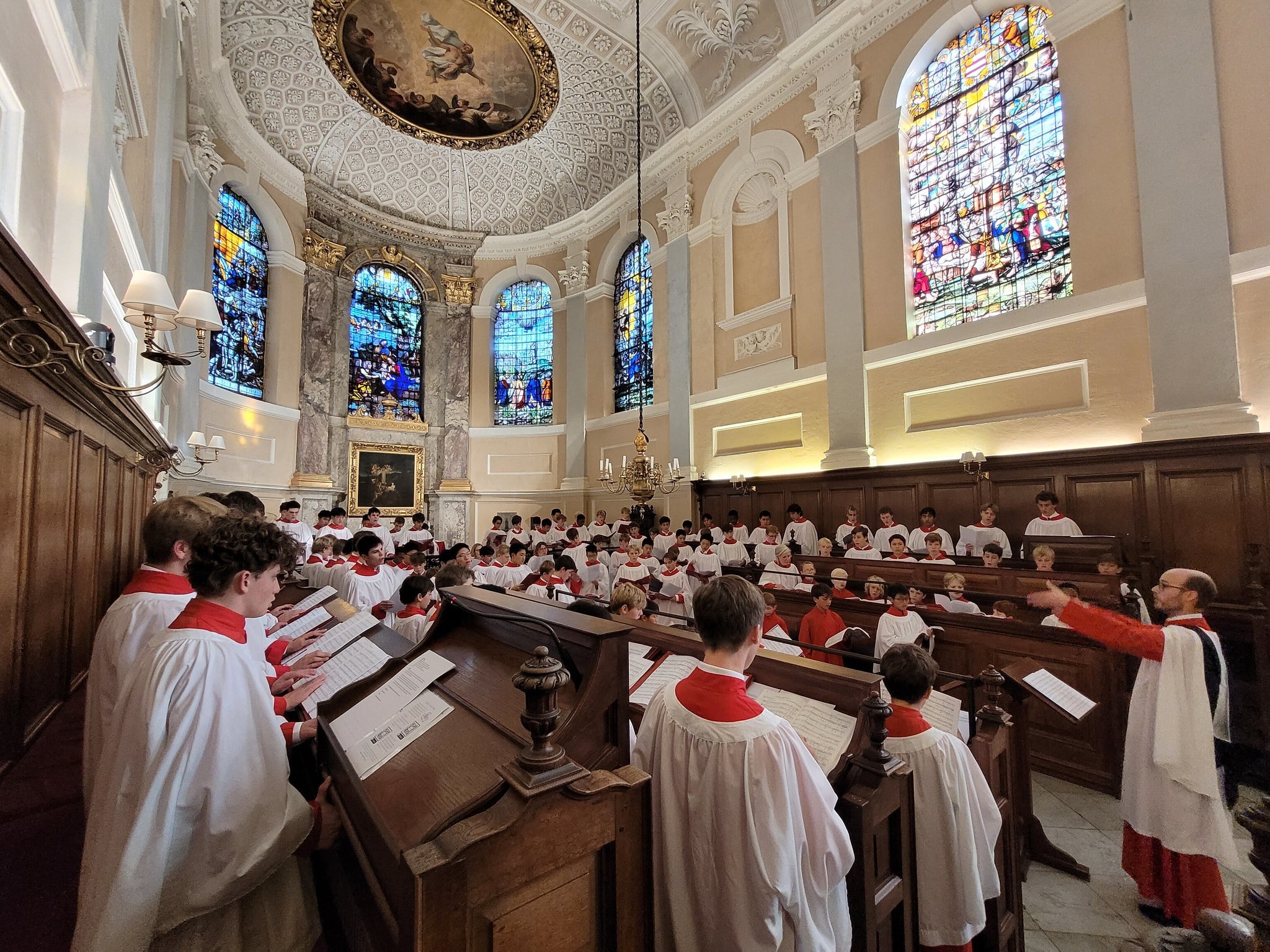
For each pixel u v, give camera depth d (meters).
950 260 8.21
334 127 13.15
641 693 2.43
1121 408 6.37
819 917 1.50
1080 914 2.88
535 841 1.26
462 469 15.67
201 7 8.67
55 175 2.47
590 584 9.52
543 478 15.57
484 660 1.94
